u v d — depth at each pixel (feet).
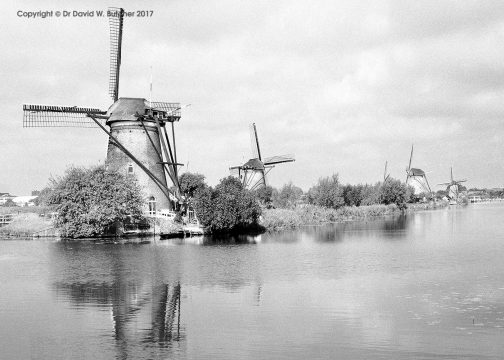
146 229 222.07
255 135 345.92
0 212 315.37
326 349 64.44
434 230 243.60
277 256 148.25
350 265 128.98
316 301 88.53
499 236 206.80
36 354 64.03
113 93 238.89
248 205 233.96
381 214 395.75
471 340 66.85
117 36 237.66
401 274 114.52
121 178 218.18
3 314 82.07
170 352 64.13
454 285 100.94
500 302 86.12
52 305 87.71
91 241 201.98
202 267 127.34
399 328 72.18
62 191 210.38
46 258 146.72
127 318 79.20
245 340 68.18
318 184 349.41
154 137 237.66
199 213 224.33
